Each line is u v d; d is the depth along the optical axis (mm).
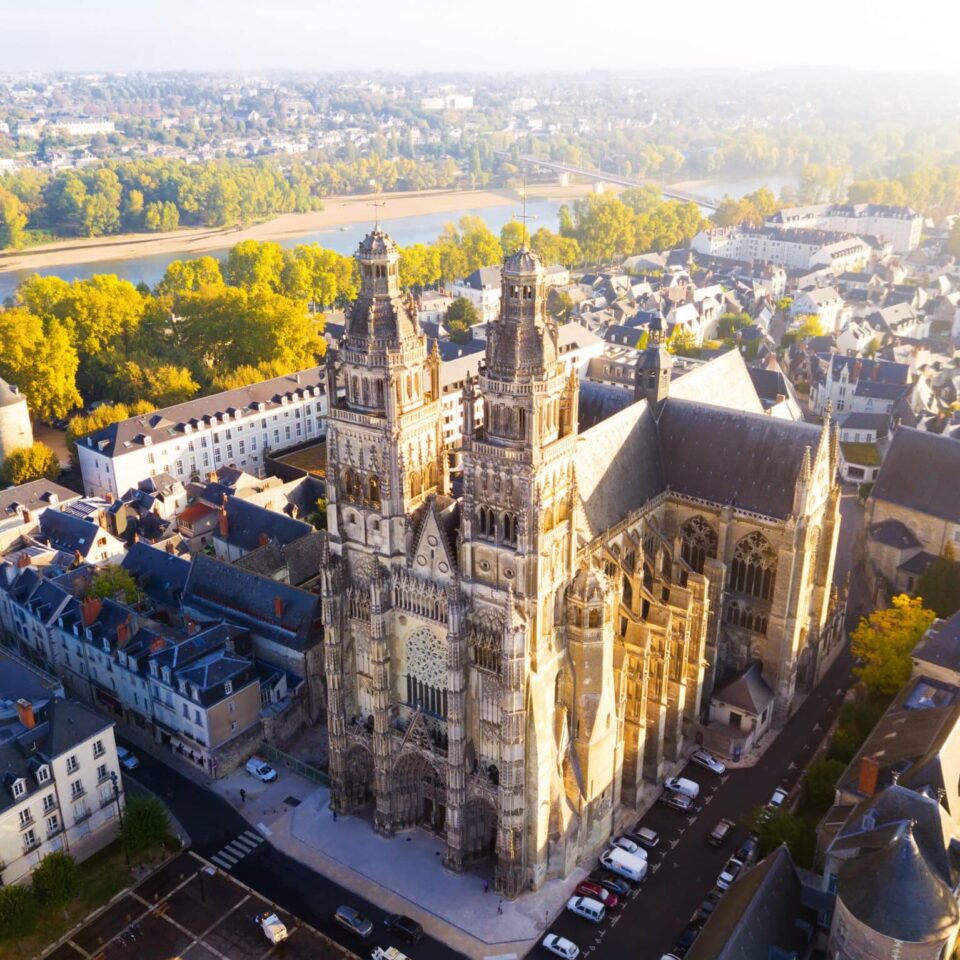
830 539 141625
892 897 81938
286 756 134500
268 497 191625
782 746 136625
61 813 115500
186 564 160250
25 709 114500
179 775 132625
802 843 107250
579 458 125125
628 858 114625
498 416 99562
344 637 117812
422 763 118125
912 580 168250
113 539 176250
